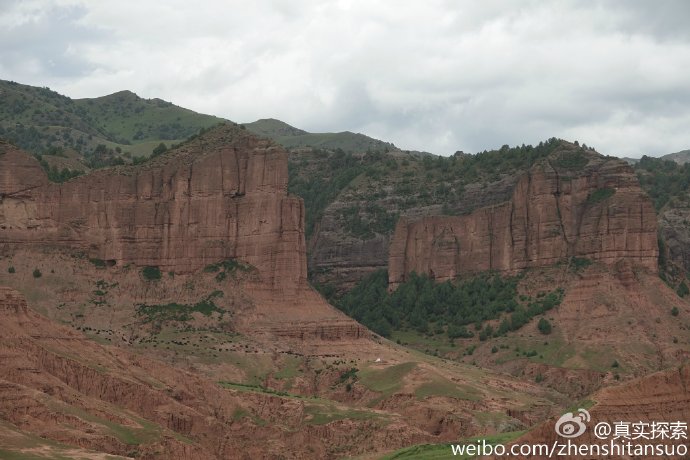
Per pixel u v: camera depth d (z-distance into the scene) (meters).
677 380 175.00
